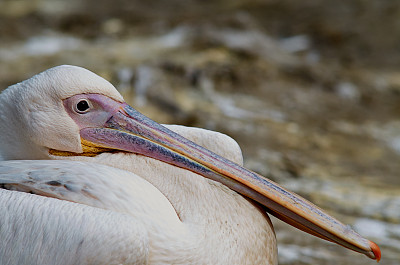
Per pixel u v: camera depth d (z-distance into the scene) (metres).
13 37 19.38
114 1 22.91
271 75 17.47
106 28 20.59
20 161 6.69
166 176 6.79
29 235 5.96
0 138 7.08
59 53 18.20
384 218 11.12
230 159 7.59
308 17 22.05
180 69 16.83
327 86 17.59
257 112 15.55
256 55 18.38
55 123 6.97
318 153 14.00
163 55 17.89
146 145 6.97
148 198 6.36
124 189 6.33
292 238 10.23
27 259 5.93
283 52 19.38
